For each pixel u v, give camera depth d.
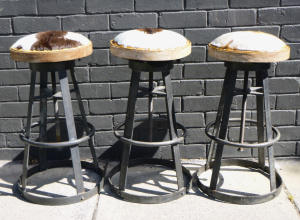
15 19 2.80
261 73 2.63
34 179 2.87
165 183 2.82
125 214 2.46
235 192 2.69
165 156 3.14
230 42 2.31
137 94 2.48
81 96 2.97
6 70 2.91
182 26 2.83
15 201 2.60
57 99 2.83
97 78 2.93
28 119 2.54
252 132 3.07
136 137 3.07
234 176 2.89
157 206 2.53
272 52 2.24
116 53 2.32
